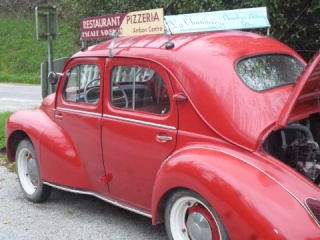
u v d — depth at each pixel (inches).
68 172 210.7
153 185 176.2
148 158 176.7
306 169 157.8
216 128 156.3
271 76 172.2
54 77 221.0
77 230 201.8
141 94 180.1
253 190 138.6
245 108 154.9
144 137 176.9
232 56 169.5
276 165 145.0
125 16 199.9
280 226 132.3
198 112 160.4
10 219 215.8
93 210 224.4
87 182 207.3
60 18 1048.8
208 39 179.0
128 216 215.8
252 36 191.6
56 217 216.8
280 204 135.4
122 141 185.5
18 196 246.2
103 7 406.0
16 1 1291.8
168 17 183.9
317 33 298.2
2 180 272.4
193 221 159.0
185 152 159.6
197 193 152.1
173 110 167.6
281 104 160.4
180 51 171.6
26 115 234.4
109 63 191.9
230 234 141.9
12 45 1150.3
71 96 213.0
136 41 192.9
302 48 305.6
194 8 311.4
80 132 205.2
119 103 188.5
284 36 296.5
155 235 194.5
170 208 163.9
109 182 195.0
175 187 157.2
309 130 165.6
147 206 182.1
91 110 199.2
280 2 280.7
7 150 245.3
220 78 161.2
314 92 162.4
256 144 148.5
